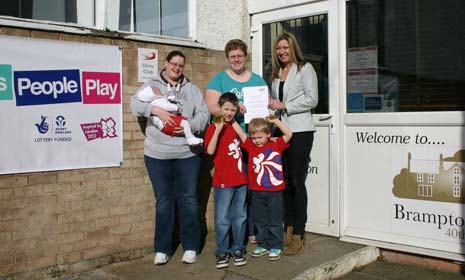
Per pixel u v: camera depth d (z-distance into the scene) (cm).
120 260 474
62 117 434
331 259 450
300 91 471
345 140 508
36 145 420
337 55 514
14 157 408
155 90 436
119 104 470
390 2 482
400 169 472
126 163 476
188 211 451
